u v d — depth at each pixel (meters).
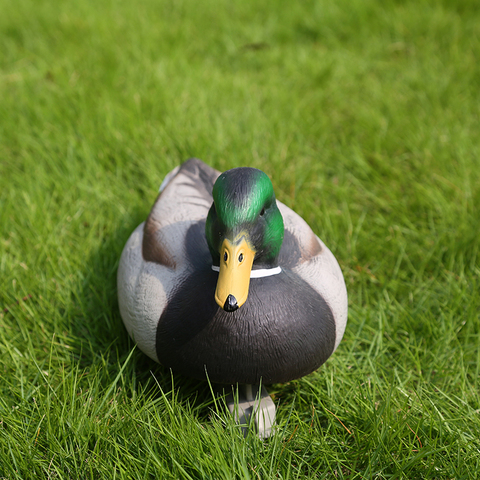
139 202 1.15
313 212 1.14
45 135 1.29
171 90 1.47
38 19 1.92
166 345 0.91
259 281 0.90
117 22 1.90
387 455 0.90
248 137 1.30
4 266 1.06
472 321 1.02
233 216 0.87
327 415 0.93
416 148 1.29
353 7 1.96
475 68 1.62
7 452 0.89
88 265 1.07
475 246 1.09
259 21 1.97
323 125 1.40
